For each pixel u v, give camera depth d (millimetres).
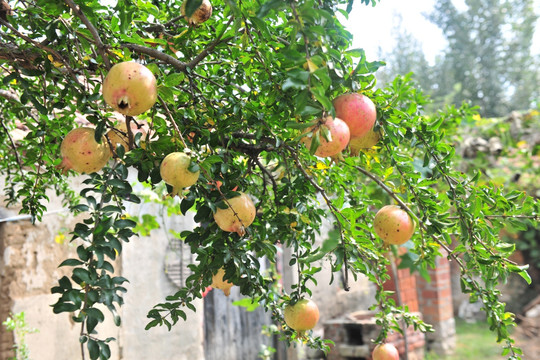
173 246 4398
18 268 3504
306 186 1895
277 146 1559
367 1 1441
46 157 2189
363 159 1882
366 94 1444
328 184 2021
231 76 1715
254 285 1607
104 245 1145
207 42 1588
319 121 1092
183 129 1474
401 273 6195
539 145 5164
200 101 1590
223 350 5414
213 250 1515
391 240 1625
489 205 1700
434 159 1662
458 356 6645
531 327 7281
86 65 1513
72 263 1113
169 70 1678
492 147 5207
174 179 1241
